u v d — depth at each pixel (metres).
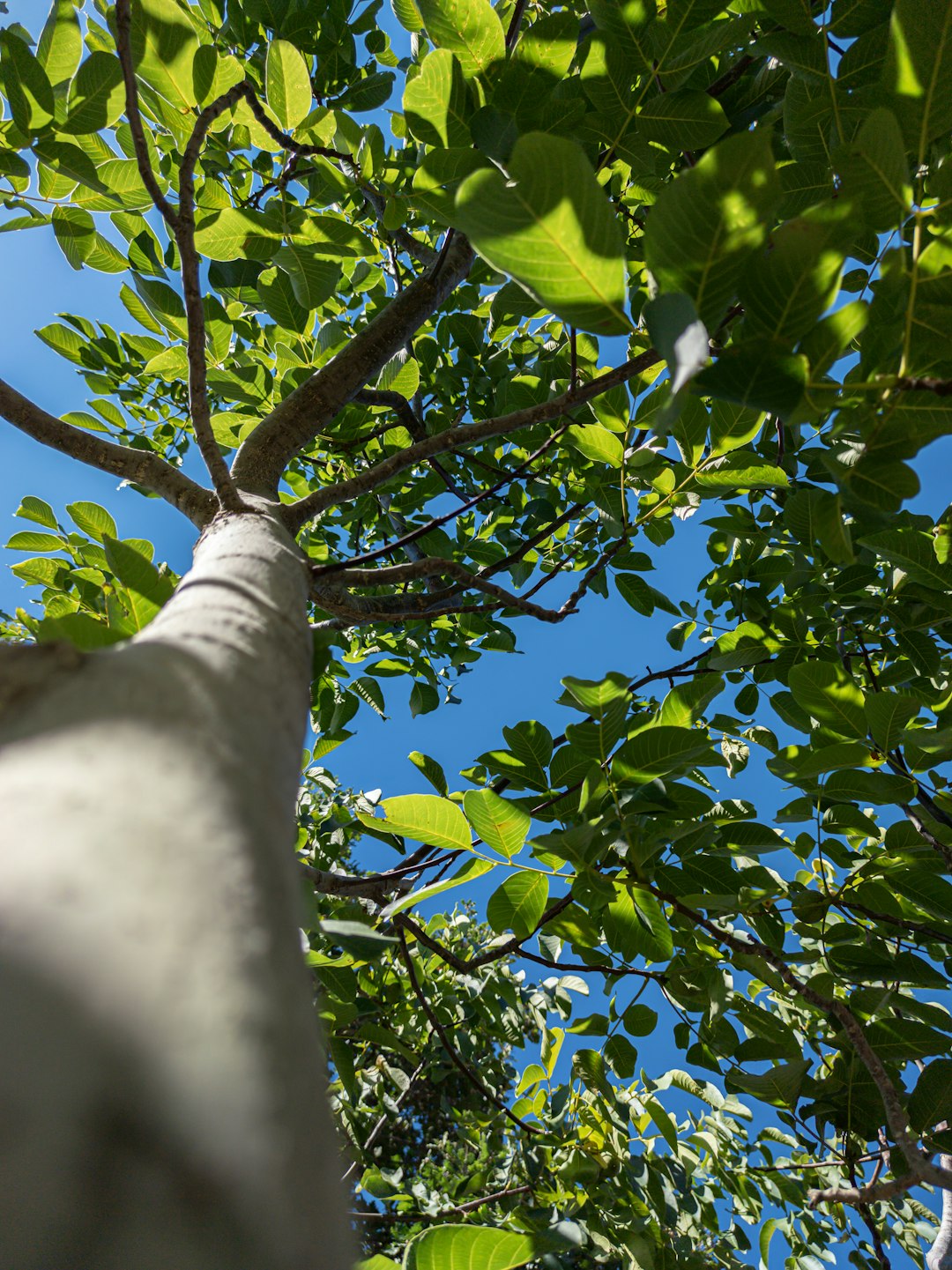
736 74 2.64
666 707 2.17
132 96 1.46
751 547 3.46
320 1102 0.43
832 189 2.01
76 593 2.93
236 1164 0.35
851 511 1.25
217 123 2.63
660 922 2.13
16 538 2.99
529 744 2.29
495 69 1.89
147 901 0.42
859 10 1.88
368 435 3.66
